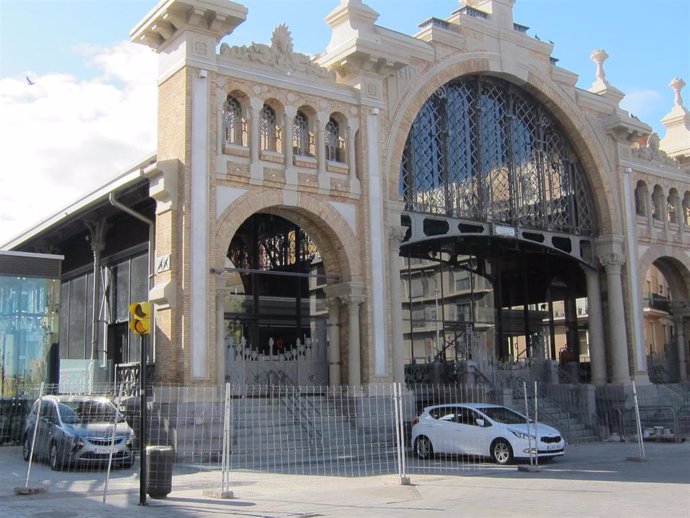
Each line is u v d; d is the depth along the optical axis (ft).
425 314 95.96
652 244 104.99
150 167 64.69
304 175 71.61
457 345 98.37
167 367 62.49
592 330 97.86
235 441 61.41
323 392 73.61
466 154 87.56
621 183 100.99
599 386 96.02
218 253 65.26
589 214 99.45
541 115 96.32
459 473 55.62
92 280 85.81
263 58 70.44
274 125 71.56
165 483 42.73
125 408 63.21
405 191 80.89
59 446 55.26
